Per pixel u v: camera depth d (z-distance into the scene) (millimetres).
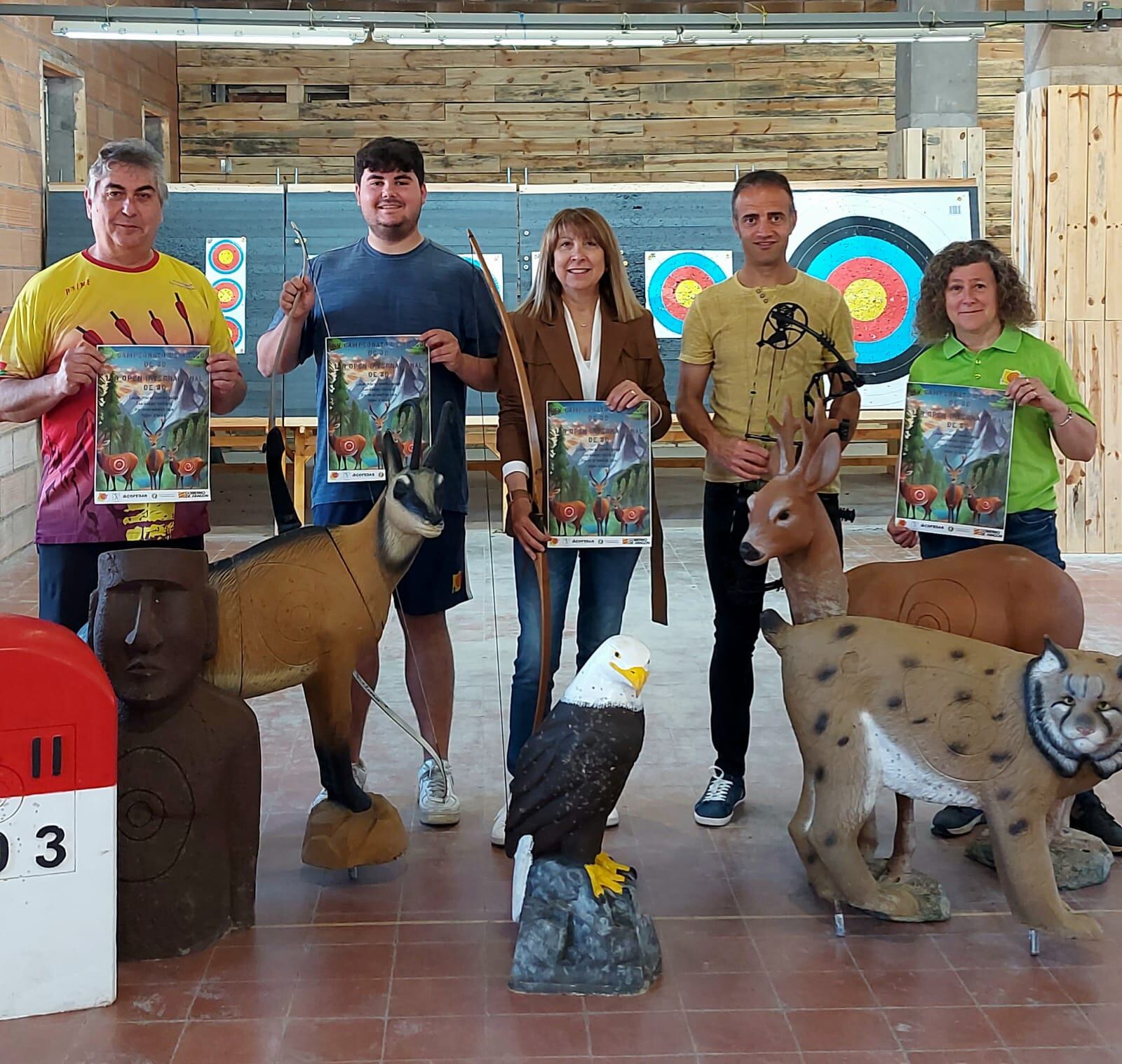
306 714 3777
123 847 2244
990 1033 2025
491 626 4883
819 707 2340
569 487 2645
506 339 2719
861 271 6750
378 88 9242
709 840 2846
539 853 2250
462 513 2977
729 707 2945
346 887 2590
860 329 6746
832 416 2818
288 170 9281
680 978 2211
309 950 2312
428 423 2750
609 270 2740
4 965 2055
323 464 2887
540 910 2193
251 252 6645
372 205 2836
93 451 2531
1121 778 3178
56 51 6707
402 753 3455
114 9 5887
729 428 2871
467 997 2145
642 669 2229
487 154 9336
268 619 2387
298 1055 1968
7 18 6023
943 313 2742
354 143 9281
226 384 2596
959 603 2512
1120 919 2428
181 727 2279
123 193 2539
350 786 2582
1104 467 6098
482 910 2482
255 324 6598
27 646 2033
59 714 2051
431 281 2891
